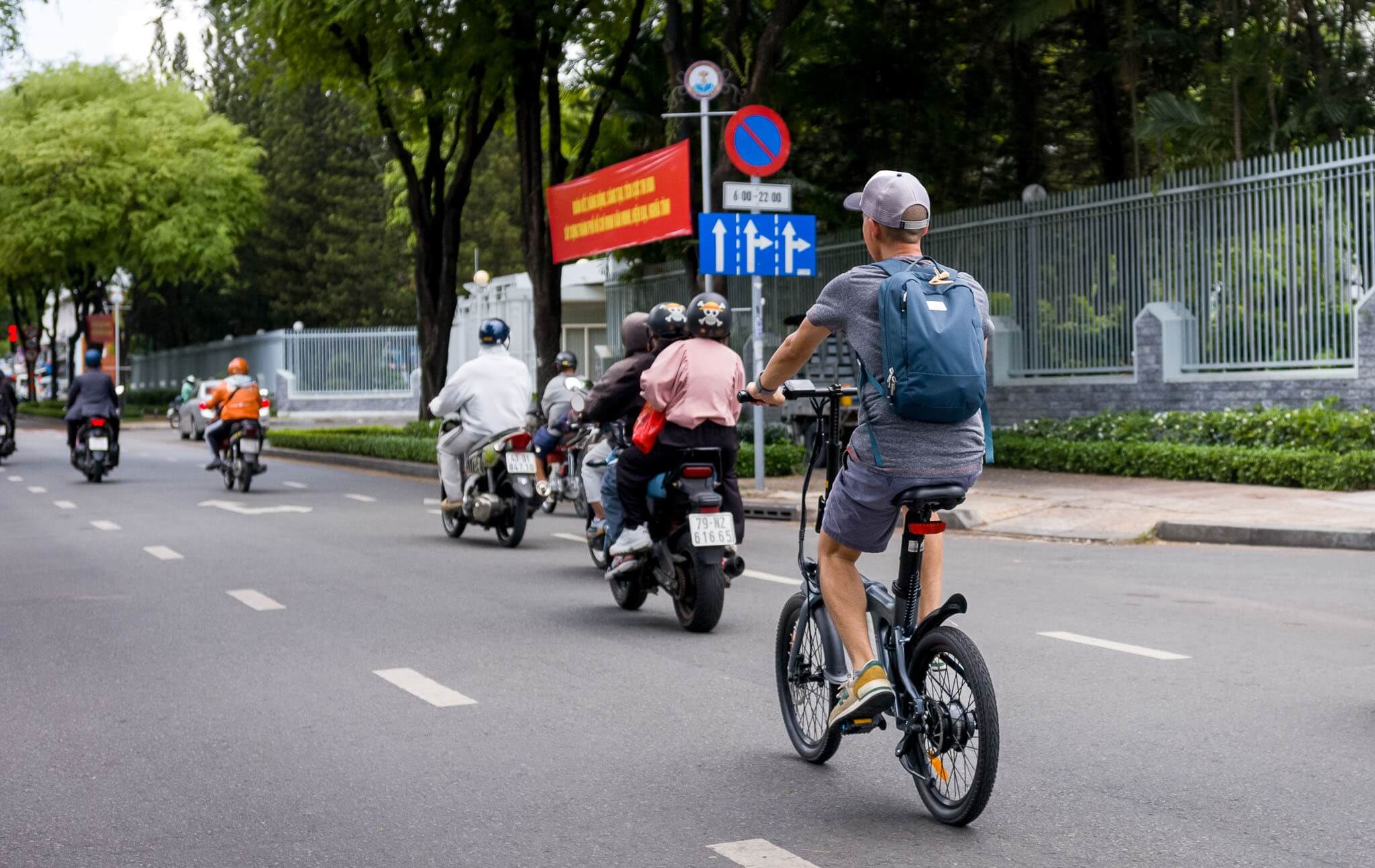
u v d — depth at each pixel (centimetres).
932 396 449
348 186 6588
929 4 2452
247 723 643
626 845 463
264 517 1633
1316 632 829
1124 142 2528
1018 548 1258
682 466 851
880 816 493
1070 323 2022
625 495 888
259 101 6762
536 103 2442
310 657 797
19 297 6644
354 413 4956
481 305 4372
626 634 861
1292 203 1717
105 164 5069
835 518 495
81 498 1925
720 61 2341
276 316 6656
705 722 636
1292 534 1222
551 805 511
